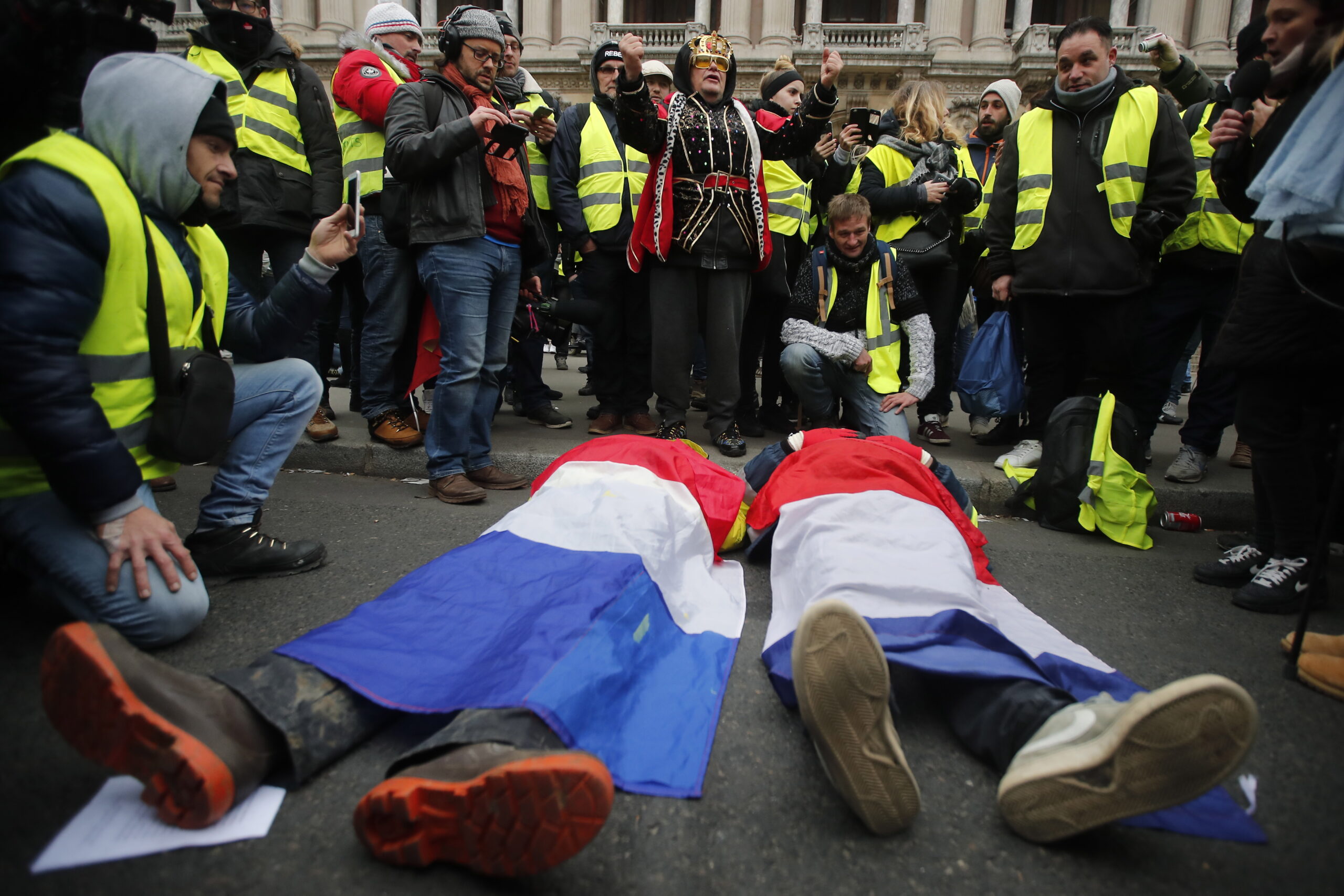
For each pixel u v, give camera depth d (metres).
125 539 1.90
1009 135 4.12
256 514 2.66
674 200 3.90
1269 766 1.72
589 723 1.58
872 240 4.24
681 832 1.43
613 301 4.61
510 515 2.49
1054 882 1.35
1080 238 3.78
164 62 1.99
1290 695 2.06
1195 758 1.26
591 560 2.17
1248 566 2.88
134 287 1.95
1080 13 27.23
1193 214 4.08
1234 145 2.61
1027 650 2.05
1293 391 2.54
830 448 2.75
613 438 2.98
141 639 1.97
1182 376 6.56
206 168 2.04
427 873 1.31
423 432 4.46
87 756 1.34
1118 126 3.68
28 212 1.74
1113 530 3.43
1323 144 2.00
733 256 3.97
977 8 24.77
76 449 1.77
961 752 1.73
